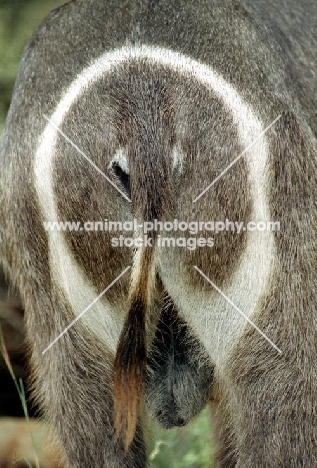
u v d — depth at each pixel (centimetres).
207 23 623
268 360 578
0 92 1203
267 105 595
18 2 1262
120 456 600
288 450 578
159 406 607
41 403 652
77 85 598
